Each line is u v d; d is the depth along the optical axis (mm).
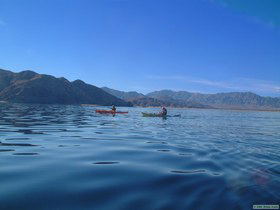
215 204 3986
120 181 5078
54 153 7746
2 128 13883
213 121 30172
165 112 35531
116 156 7547
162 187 4746
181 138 12180
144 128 16906
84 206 3805
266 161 7176
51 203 3869
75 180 5070
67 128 15258
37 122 18359
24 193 4258
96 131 14258
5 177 5141
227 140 11945
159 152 8305
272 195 4402
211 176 5523
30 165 6184
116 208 3760
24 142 9641
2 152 7680
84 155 7566
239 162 6988
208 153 8297
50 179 5094
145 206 3857
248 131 17703
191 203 4004
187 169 6125
